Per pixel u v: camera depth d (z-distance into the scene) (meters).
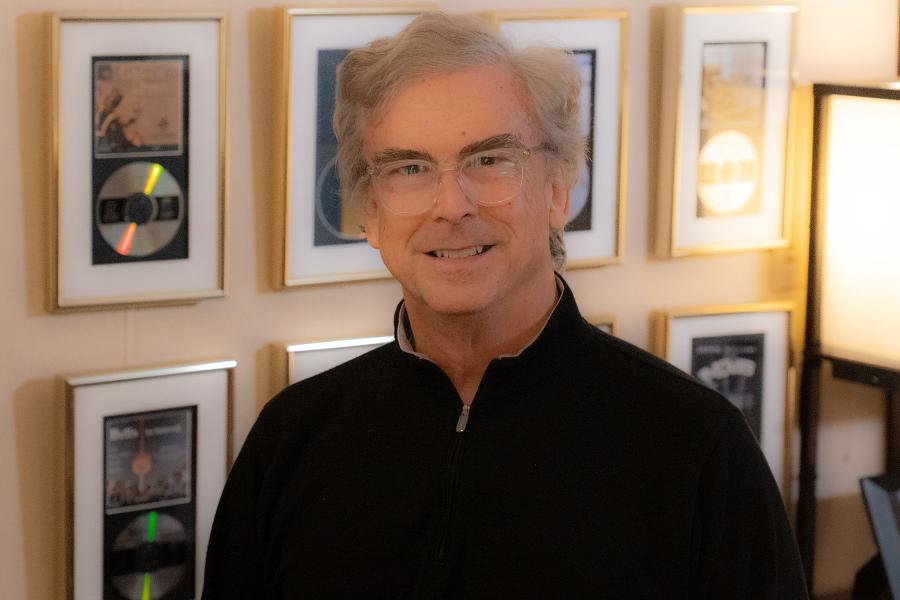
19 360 1.79
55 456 1.83
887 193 2.21
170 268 1.86
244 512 1.55
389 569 1.37
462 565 1.33
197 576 1.94
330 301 2.02
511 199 1.29
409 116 1.29
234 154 1.91
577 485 1.32
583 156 1.42
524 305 1.36
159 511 1.90
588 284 2.23
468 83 1.29
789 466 2.42
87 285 1.80
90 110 1.77
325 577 1.41
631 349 1.40
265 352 1.97
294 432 1.50
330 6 1.91
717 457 1.30
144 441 1.87
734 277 2.37
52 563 1.86
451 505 1.34
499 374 1.35
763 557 1.30
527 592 1.30
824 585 2.52
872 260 2.25
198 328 1.92
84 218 1.79
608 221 2.20
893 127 2.18
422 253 1.31
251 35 1.90
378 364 1.48
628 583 1.29
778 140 2.31
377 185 1.33
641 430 1.33
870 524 2.30
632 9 2.19
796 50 2.29
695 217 2.26
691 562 1.30
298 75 1.90
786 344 2.38
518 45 1.37
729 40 2.23
